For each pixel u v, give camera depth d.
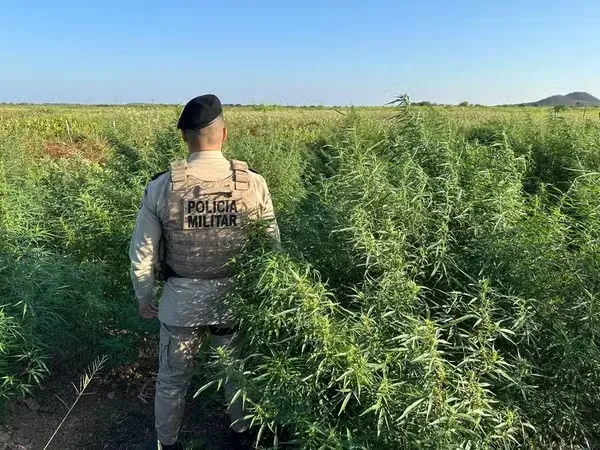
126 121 17.72
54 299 3.94
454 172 3.89
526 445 2.82
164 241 3.10
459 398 2.48
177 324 3.09
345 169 3.97
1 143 9.99
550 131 8.00
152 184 3.01
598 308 2.93
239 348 3.30
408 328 2.59
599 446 2.89
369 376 2.47
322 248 3.36
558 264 3.26
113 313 4.30
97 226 5.35
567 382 2.87
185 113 3.00
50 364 4.19
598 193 3.98
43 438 3.56
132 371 4.30
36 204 6.48
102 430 3.66
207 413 3.77
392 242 3.01
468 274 3.16
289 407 2.56
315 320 2.57
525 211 3.96
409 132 5.00
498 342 2.98
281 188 7.12
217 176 3.02
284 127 17.91
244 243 3.12
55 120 23.78
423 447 2.29
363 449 2.30
